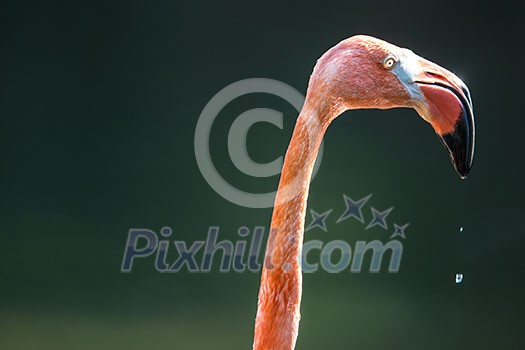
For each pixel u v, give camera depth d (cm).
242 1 1383
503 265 1006
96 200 1120
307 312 912
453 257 1027
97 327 881
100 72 1310
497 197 1118
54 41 1337
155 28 1367
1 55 1313
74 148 1216
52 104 1273
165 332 865
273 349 360
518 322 898
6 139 1223
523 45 1327
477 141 1220
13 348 836
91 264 1009
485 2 1355
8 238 1049
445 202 1103
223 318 902
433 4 1367
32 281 977
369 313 914
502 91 1291
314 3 1384
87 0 1362
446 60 1339
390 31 1369
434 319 907
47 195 1139
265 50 1338
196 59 1330
